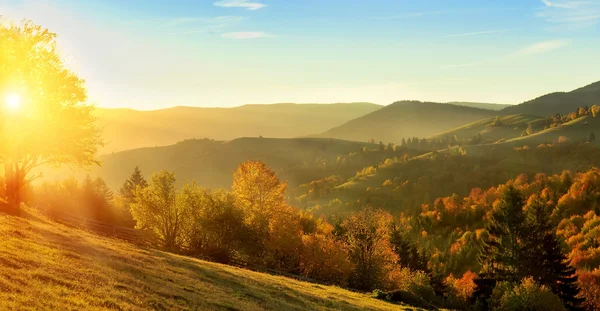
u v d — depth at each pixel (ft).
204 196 206.69
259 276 131.95
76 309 50.37
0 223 86.58
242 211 210.59
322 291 131.23
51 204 276.21
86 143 139.64
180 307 66.54
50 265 65.92
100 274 70.59
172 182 205.57
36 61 130.41
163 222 200.95
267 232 215.10
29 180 138.82
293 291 115.75
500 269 311.88
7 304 44.65
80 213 291.38
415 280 230.48
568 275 291.58
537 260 302.25
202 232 201.16
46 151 133.80
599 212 547.08
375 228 214.07
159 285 77.36
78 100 138.00
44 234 91.66
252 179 235.81
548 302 216.95
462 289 345.72
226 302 79.56
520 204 336.90
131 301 61.41
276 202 236.43
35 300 48.83
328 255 205.26
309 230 323.37
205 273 106.83
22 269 59.11
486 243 338.34
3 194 152.05
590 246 451.53
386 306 128.36
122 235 180.04
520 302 218.59
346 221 226.99
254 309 79.61
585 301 294.05
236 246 200.23
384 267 212.02
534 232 321.52
